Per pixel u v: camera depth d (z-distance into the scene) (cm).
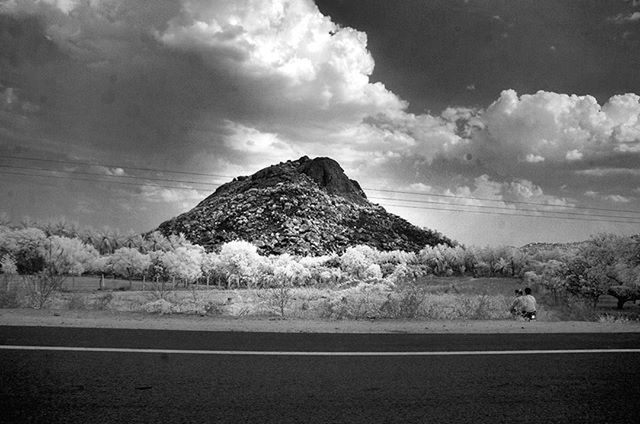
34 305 1334
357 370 527
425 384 478
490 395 448
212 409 381
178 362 535
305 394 429
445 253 15112
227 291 6056
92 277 11831
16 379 446
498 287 7644
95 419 350
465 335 825
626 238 4891
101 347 600
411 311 1359
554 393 461
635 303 6091
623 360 623
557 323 1145
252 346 646
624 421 383
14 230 8294
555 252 12106
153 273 10500
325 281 10944
